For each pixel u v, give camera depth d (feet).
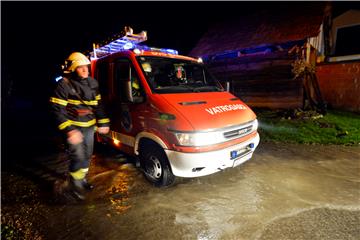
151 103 10.87
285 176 12.34
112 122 14.01
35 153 18.13
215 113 10.50
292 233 7.83
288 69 30.66
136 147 11.96
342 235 7.68
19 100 59.21
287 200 9.91
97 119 11.21
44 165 15.29
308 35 27.50
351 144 17.42
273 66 32.01
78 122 10.25
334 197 10.06
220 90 13.89
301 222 8.38
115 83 13.39
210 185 11.53
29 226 8.71
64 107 9.45
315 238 7.57
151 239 7.85
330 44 38.22
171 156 9.95
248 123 11.43
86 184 11.59
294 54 29.84
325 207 9.29
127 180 12.45
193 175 9.87
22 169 14.61
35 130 27.71
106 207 9.88
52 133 25.91
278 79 31.76
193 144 9.45
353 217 8.61
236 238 7.72
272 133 21.11
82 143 10.41
